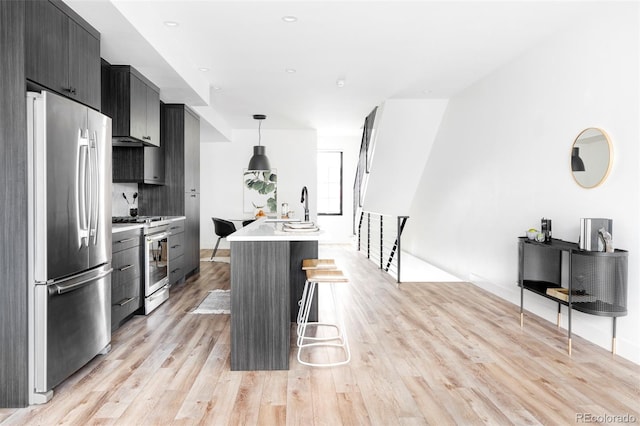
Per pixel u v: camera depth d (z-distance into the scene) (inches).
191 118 253.0
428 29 156.5
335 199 466.0
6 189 95.7
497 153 205.0
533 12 142.0
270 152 383.6
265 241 118.6
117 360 124.8
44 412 94.2
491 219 211.6
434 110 273.6
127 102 166.6
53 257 99.4
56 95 99.7
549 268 159.6
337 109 295.4
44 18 103.7
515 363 122.5
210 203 386.0
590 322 141.9
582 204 145.6
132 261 164.7
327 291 219.8
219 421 90.3
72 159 106.4
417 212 334.0
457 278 253.8
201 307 187.0
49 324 98.8
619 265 124.1
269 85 234.8
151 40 142.3
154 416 92.3
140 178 207.8
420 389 106.0
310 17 146.9
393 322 163.8
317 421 90.5
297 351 133.6
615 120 131.0
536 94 172.9
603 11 135.8
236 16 146.3
